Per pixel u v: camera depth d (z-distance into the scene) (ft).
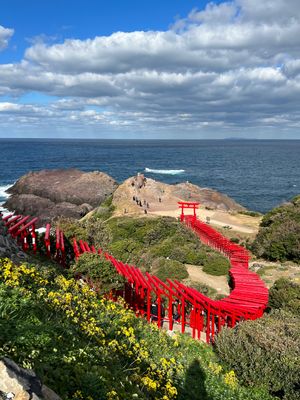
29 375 15.46
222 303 52.85
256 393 34.32
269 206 249.14
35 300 25.70
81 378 18.63
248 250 111.04
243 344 39.32
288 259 94.53
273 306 58.13
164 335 40.78
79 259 52.19
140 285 53.11
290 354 36.01
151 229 116.57
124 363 27.02
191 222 132.87
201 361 37.58
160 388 26.99
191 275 83.35
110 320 33.12
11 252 42.63
